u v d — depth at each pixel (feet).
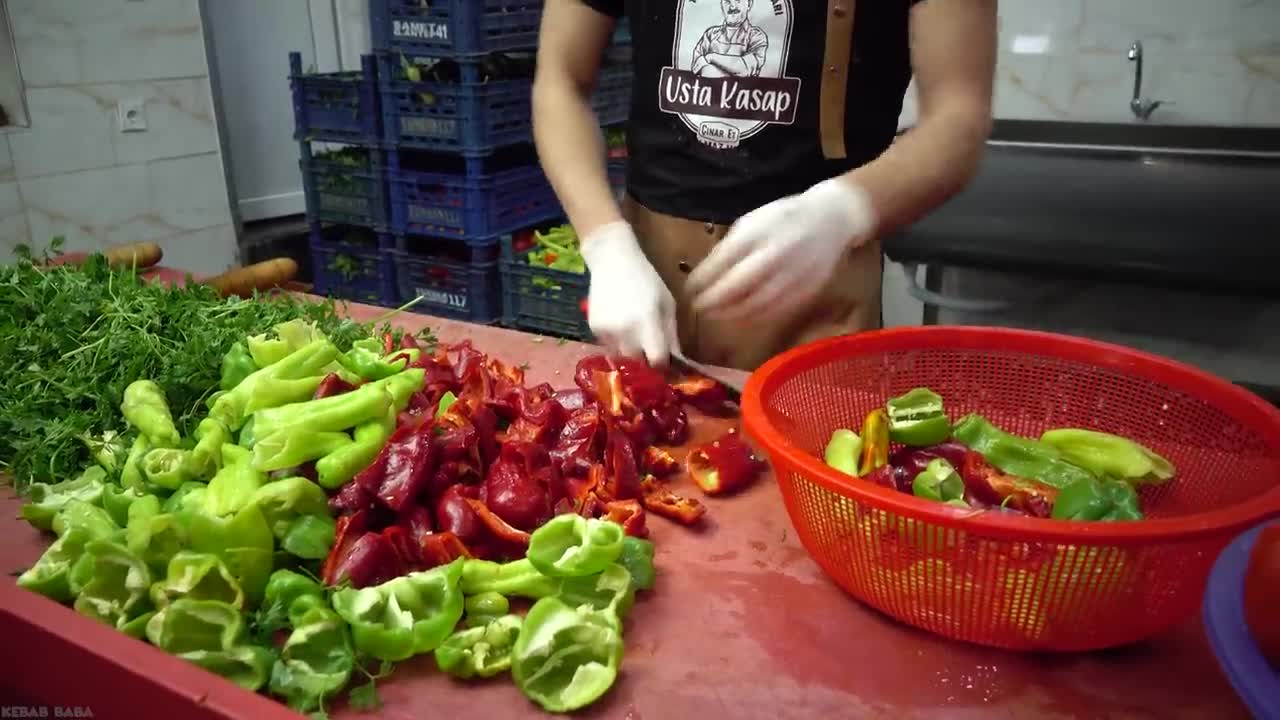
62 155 8.34
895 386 3.40
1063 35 7.95
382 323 4.62
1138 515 2.56
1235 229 6.09
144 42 8.68
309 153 8.97
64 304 3.81
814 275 3.60
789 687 2.27
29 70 7.99
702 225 4.25
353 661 2.28
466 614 2.52
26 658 2.25
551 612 2.31
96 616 2.41
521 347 4.41
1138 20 7.66
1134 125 7.54
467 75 7.83
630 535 2.77
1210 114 7.69
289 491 2.62
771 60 3.95
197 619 2.30
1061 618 2.26
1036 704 2.21
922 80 3.72
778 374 3.02
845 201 3.51
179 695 1.95
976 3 3.57
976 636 2.37
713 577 2.70
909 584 2.36
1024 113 8.30
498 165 8.87
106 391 3.37
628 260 3.85
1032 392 3.34
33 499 3.08
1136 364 3.11
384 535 2.62
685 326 4.44
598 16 4.40
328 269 9.32
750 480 3.24
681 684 2.28
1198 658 2.35
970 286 7.84
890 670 2.32
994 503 2.79
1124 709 2.19
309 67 9.76
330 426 2.87
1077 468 2.92
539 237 8.53
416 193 8.54
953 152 3.56
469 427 3.00
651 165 4.38
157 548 2.48
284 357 3.29
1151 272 6.33
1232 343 7.34
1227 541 2.10
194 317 3.77
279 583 2.42
